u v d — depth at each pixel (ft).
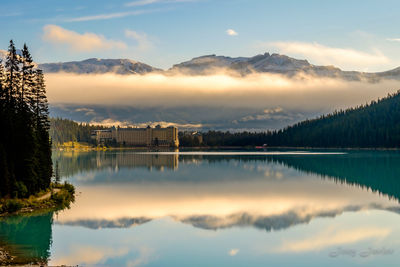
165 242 216.33
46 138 379.76
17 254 188.85
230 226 250.16
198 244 213.25
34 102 383.04
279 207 309.63
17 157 314.14
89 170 636.07
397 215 278.26
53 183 398.83
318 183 454.81
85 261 183.73
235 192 386.93
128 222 258.57
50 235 224.12
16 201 280.51
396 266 176.96
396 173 561.43
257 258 191.21
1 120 313.32
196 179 502.38
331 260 186.60
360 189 403.95
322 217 273.54
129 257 191.31
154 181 483.51
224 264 184.03
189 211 294.66
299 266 180.65
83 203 323.98
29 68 369.09
